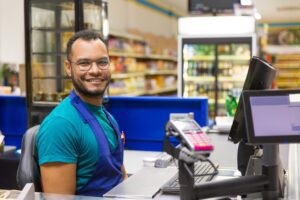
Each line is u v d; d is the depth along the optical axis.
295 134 1.58
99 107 2.42
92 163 2.29
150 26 14.20
